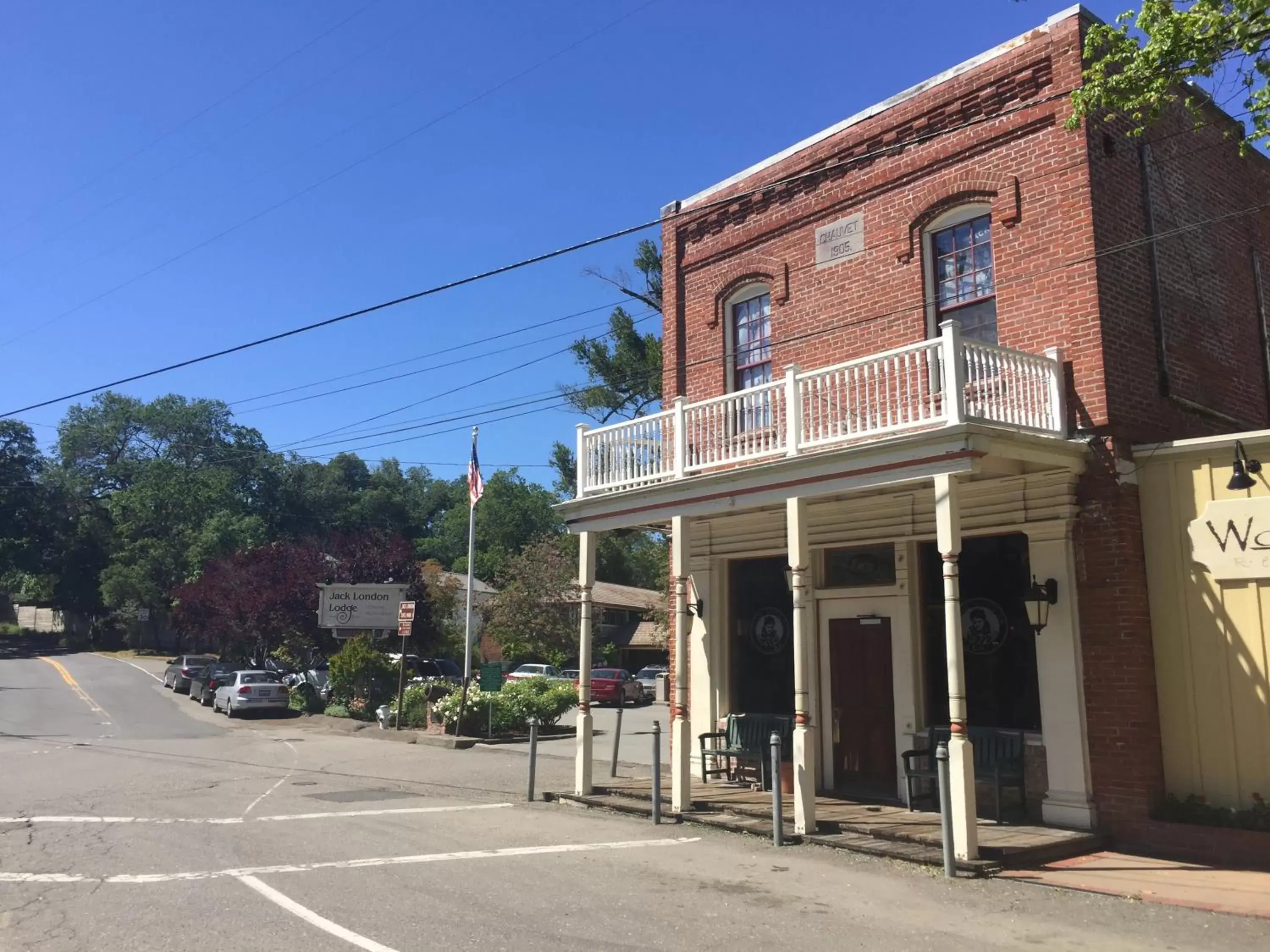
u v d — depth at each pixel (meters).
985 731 11.09
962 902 7.65
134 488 73.69
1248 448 9.86
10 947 6.16
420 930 6.56
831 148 14.02
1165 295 11.80
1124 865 8.99
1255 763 9.51
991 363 10.18
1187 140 12.80
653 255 32.69
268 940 6.30
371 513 94.62
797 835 10.13
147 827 10.70
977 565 11.73
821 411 11.79
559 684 25.97
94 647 70.00
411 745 21.72
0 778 15.05
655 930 6.69
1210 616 9.91
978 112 12.32
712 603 14.57
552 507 14.23
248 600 31.89
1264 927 6.94
